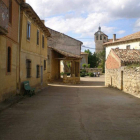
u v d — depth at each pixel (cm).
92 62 6322
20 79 1225
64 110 842
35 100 1112
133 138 491
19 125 603
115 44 4222
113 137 497
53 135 510
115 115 750
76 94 1452
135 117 718
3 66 959
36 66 1678
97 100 1150
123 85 1752
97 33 6850
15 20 1147
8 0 990
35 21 1576
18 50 1212
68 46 3256
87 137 495
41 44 1883
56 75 3069
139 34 3775
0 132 536
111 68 2198
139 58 1961
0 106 852
